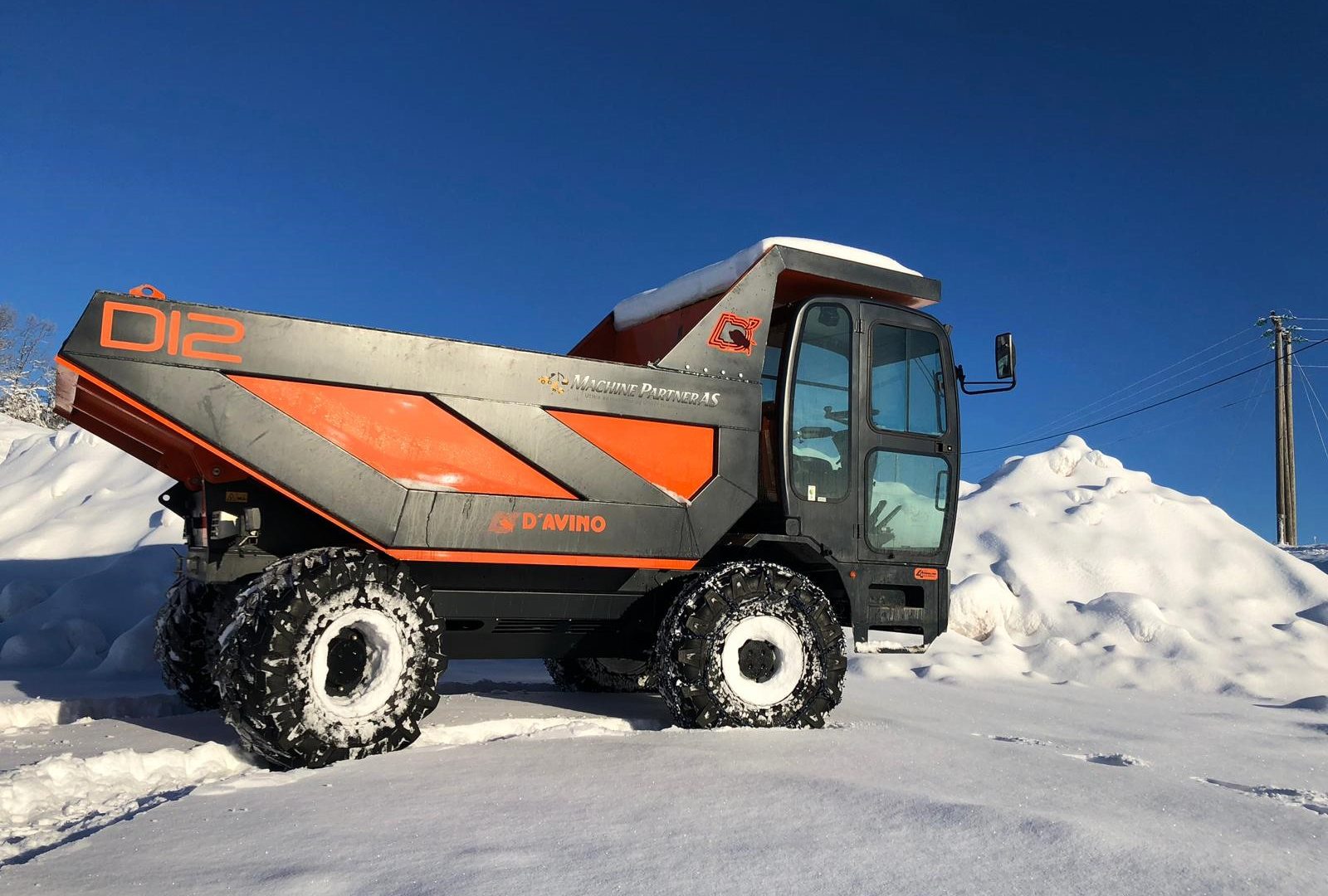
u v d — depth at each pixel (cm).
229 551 439
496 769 339
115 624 861
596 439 471
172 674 540
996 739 461
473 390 444
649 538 476
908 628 557
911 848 236
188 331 396
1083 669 855
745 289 520
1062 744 456
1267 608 1031
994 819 262
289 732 374
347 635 400
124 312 387
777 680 473
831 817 267
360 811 279
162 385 390
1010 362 593
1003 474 1334
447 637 495
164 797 319
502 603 472
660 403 486
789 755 371
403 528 424
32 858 248
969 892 204
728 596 472
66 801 319
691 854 229
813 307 549
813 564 550
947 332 598
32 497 1220
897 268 582
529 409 455
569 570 474
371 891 202
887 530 556
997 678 825
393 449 428
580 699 603
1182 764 415
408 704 403
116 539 1066
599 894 200
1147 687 817
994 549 1116
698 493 492
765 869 218
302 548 451
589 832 251
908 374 578
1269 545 1150
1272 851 250
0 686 640
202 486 505
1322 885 220
